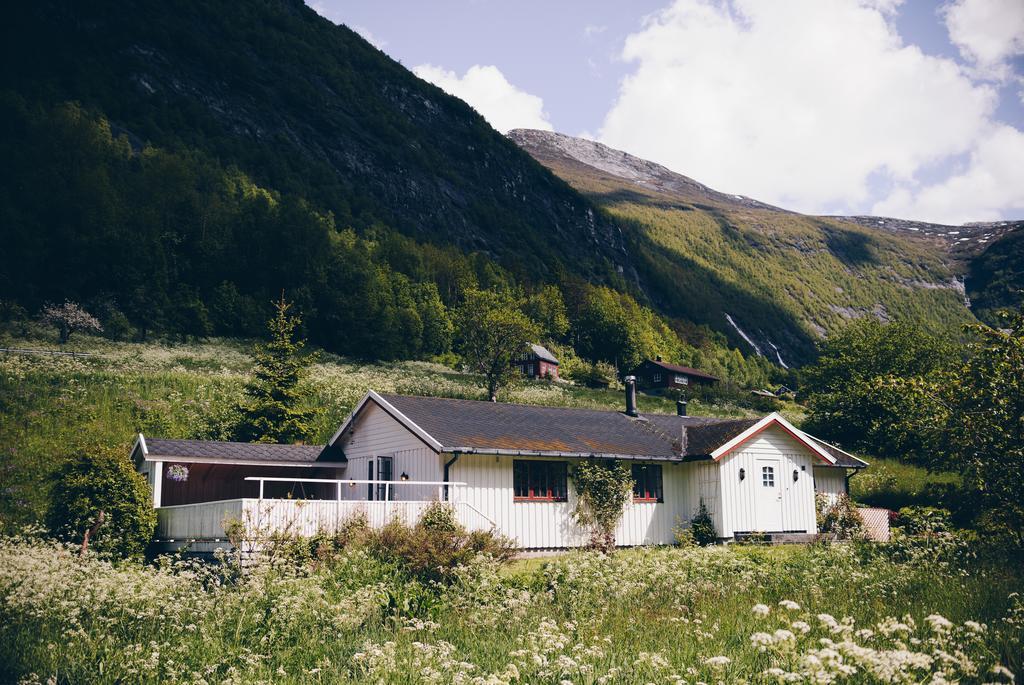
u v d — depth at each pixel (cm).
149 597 1161
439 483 1980
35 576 1248
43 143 10212
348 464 2491
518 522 2158
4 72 13738
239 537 1617
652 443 2505
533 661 872
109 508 1967
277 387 3120
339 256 8894
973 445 1717
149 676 911
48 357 4616
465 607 1251
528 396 5297
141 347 5862
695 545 2297
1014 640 898
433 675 850
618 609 1191
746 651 922
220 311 7550
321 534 1706
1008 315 1739
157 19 19512
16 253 7369
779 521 2525
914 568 1494
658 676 838
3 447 2805
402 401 2303
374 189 18750
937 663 804
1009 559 1530
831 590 1320
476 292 5034
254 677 923
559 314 10919
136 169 11681
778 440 2583
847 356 5288
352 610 1136
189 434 3128
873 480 3462
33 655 974
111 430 3100
